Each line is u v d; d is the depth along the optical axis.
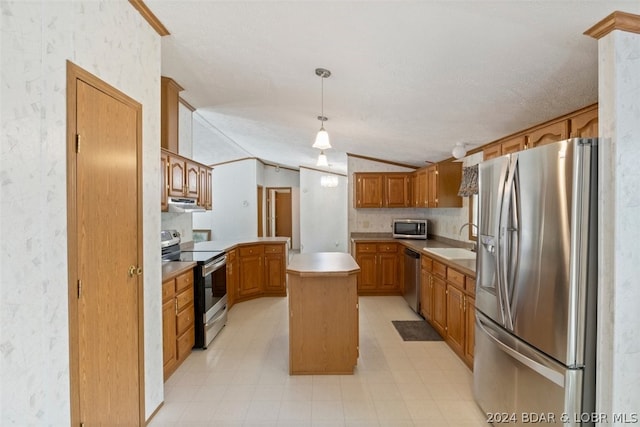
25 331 1.09
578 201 1.38
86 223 1.40
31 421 1.12
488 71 2.00
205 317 2.97
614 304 1.37
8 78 1.02
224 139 5.88
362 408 2.11
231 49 2.20
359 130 3.93
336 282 2.51
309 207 8.43
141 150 1.87
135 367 1.81
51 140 1.21
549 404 1.50
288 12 1.68
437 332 3.41
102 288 1.52
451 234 4.61
